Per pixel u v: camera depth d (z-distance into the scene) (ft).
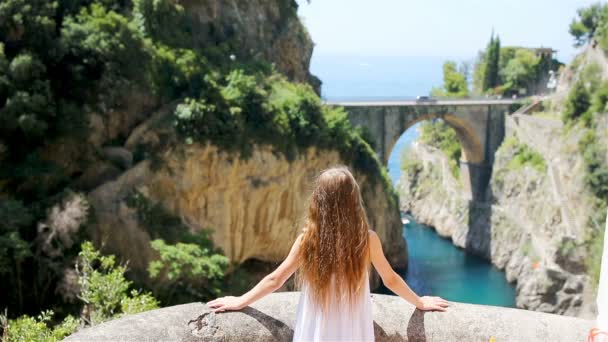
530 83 371.76
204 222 157.79
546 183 223.51
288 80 214.48
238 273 165.17
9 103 133.39
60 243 124.67
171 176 150.30
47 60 143.84
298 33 231.50
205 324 20.57
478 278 227.20
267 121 164.25
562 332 20.24
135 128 152.35
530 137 244.83
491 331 20.45
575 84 224.33
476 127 264.11
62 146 144.05
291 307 21.40
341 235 18.63
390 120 245.86
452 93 391.86
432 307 21.17
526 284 205.26
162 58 160.56
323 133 180.14
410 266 239.09
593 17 303.27
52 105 140.97
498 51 373.81
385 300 22.06
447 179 300.81
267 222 170.81
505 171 250.98
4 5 139.74
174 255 124.26
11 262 119.55
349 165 195.00
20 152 139.64
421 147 337.52
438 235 288.51
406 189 333.62
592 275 177.47
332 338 18.78
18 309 120.57
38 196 135.74
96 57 147.23
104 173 147.02
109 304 66.54
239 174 160.15
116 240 135.74
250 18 208.85
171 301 131.75
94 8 155.53
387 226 218.59
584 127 211.41
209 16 193.47
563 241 194.90
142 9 165.78
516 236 232.53
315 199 19.12
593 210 192.65
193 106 151.53
